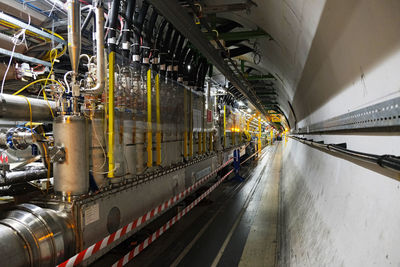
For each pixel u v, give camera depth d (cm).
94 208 270
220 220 549
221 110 914
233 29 575
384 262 119
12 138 287
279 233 446
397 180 126
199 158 614
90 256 257
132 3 368
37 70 450
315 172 379
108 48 346
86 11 420
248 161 1555
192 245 427
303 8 259
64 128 260
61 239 229
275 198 721
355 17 167
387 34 134
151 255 395
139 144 364
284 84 764
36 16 428
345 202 202
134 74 369
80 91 290
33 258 206
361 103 189
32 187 337
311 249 240
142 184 363
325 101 338
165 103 444
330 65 260
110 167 297
